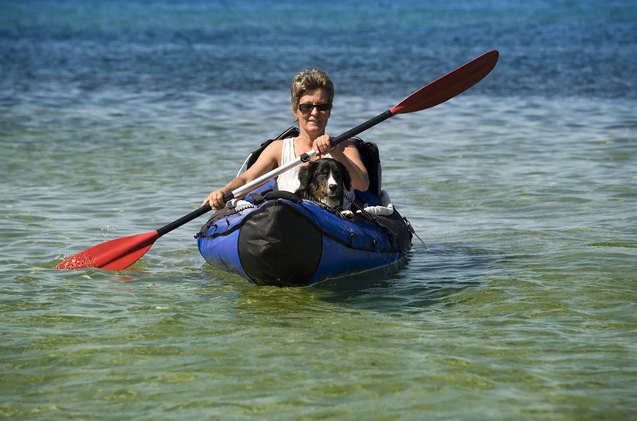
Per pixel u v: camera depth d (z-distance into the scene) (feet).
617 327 22.08
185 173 43.78
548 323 22.47
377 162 28.71
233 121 59.77
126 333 21.89
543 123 57.41
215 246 27.12
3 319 22.94
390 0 231.50
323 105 27.20
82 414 17.31
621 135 52.44
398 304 24.41
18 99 67.10
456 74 29.91
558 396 17.84
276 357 20.11
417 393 18.03
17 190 39.42
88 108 63.98
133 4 215.10
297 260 25.36
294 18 164.14
